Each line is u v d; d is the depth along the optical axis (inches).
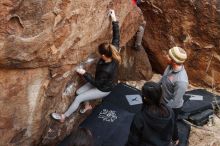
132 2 246.5
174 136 185.0
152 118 152.9
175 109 197.0
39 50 160.7
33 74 168.4
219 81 291.4
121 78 291.4
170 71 195.5
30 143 189.0
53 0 154.9
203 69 293.9
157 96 152.9
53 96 190.7
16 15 142.8
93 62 220.4
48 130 202.1
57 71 182.9
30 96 172.9
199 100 257.8
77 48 192.2
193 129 243.9
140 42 284.5
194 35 288.2
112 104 247.8
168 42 299.7
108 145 215.6
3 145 174.9
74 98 215.3
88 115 236.2
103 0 197.9
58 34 168.2
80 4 176.2
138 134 157.5
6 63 152.5
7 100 164.6
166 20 293.6
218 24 275.3
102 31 211.6
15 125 174.6
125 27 247.3
